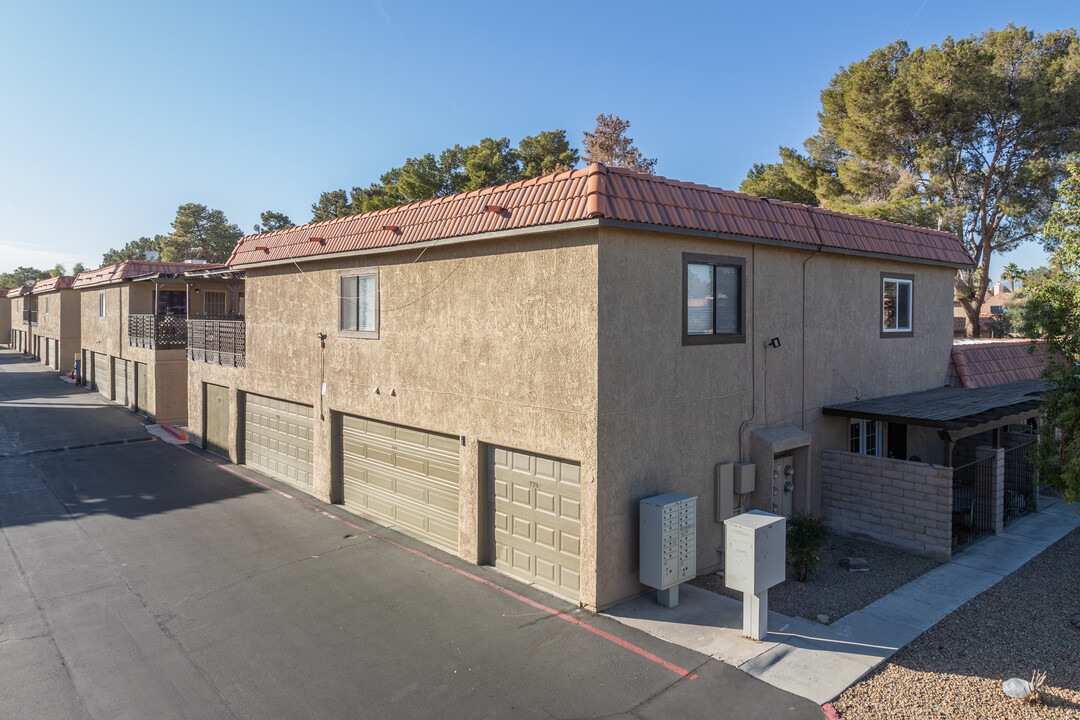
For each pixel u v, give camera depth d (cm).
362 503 1373
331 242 1363
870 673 732
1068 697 677
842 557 1087
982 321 3719
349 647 800
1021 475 1352
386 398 1260
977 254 2991
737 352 1066
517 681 720
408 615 887
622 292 887
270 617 884
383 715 662
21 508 1411
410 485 1237
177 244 7219
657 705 671
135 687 716
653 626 845
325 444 1447
